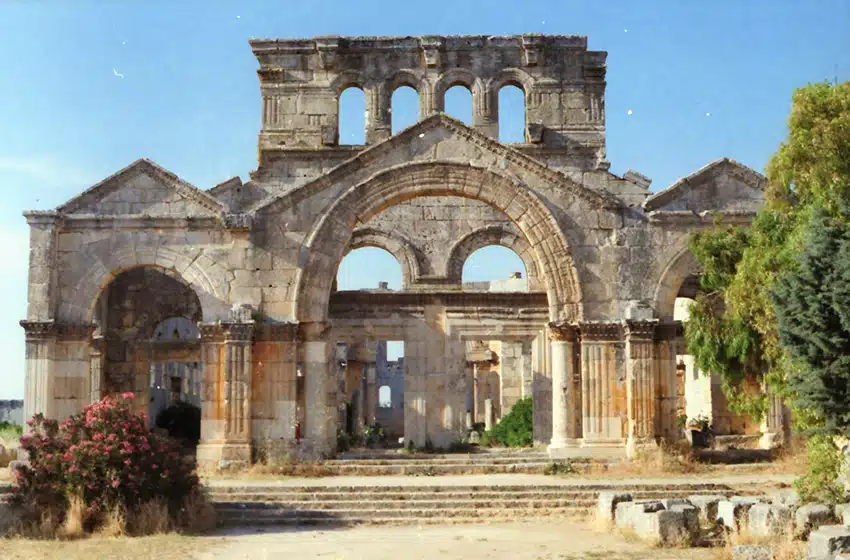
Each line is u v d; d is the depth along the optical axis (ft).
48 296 111.34
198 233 114.32
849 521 71.10
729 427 152.05
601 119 147.54
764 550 66.74
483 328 146.61
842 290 74.13
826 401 75.77
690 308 106.01
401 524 86.28
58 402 111.04
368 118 147.95
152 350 149.89
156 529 81.25
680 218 114.52
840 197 80.84
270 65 148.77
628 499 83.82
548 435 145.59
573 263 113.91
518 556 70.64
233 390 110.11
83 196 114.52
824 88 89.45
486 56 148.87
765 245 93.40
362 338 145.69
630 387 110.83
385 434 224.94
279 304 113.50
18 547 74.33
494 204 115.75
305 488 94.07
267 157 141.28
